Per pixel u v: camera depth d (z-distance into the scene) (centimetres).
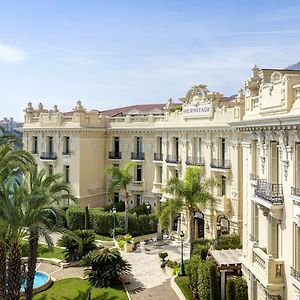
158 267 3691
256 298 2334
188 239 4431
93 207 5584
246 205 2578
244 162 2642
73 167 5472
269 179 2186
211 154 4206
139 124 5331
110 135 5678
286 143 1956
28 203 2466
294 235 1897
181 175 4591
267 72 2684
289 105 1933
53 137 5719
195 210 3934
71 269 3725
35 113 6072
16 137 3281
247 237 2538
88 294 2969
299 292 1817
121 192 5550
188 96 4531
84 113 5459
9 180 2572
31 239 2673
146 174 5275
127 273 3497
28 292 2677
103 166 5728
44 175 3088
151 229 4750
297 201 1830
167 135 4825
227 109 3950
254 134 2403
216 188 4116
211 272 2456
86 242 3866
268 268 2012
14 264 2509
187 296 2884
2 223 2370
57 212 2506
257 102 2441
